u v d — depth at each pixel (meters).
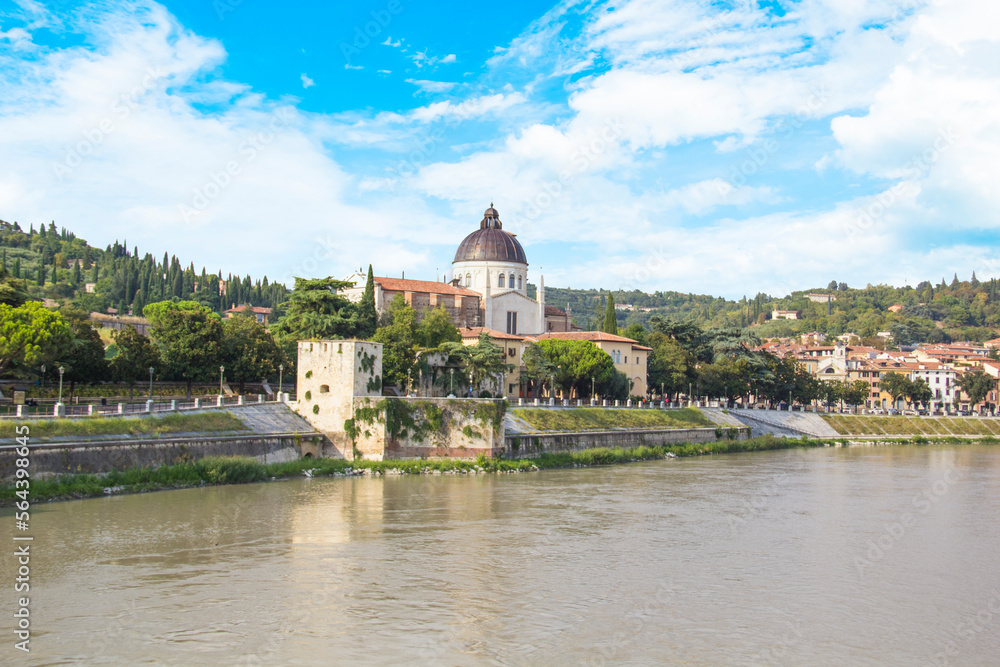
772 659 39.94
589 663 38.91
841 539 64.69
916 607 48.03
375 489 81.75
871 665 39.56
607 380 153.12
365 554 56.34
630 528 66.50
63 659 37.88
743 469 109.06
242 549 56.72
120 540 57.88
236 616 43.75
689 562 56.41
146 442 78.00
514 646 40.72
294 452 94.50
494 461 97.75
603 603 47.38
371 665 38.09
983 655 40.94
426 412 98.19
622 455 116.56
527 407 119.50
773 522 70.56
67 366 101.12
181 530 61.34
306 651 39.50
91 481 71.62
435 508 72.56
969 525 71.25
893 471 110.75
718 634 43.03
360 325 133.75
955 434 187.75
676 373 171.88
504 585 50.25
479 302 173.62
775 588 51.09
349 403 98.00
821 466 115.75
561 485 88.31
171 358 121.00
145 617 43.22
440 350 133.88
